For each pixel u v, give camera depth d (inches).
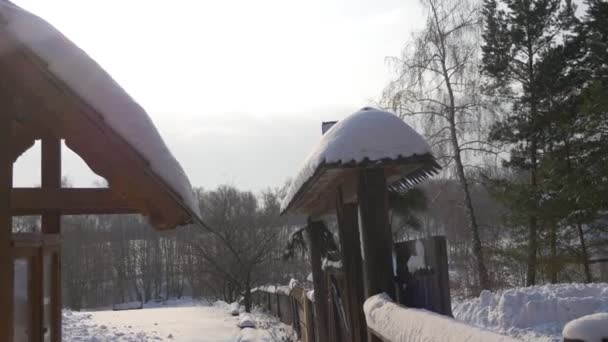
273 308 840.3
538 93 834.2
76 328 595.5
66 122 106.8
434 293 155.6
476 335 93.0
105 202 149.1
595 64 792.9
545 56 834.8
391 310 150.6
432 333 112.4
